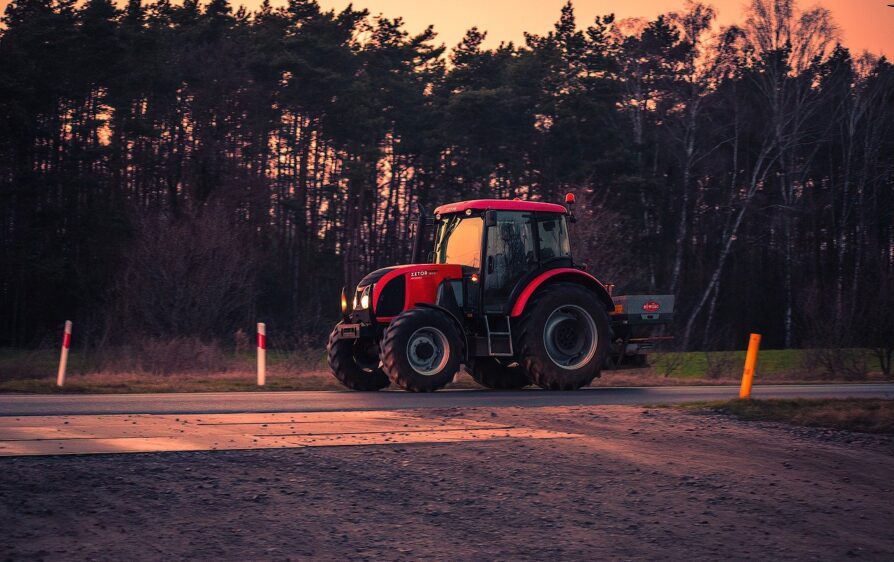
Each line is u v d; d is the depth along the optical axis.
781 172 48.81
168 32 52.00
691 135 45.84
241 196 47.16
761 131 48.00
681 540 5.13
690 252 50.62
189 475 6.26
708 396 13.32
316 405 10.78
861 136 50.91
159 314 25.97
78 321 41.97
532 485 6.34
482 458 7.18
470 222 14.31
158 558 4.54
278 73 50.34
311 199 55.12
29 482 5.89
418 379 13.01
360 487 6.13
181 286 26.03
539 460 7.17
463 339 13.61
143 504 5.50
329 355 14.01
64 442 7.28
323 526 5.20
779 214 48.09
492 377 15.51
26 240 42.69
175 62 49.91
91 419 8.78
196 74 49.38
